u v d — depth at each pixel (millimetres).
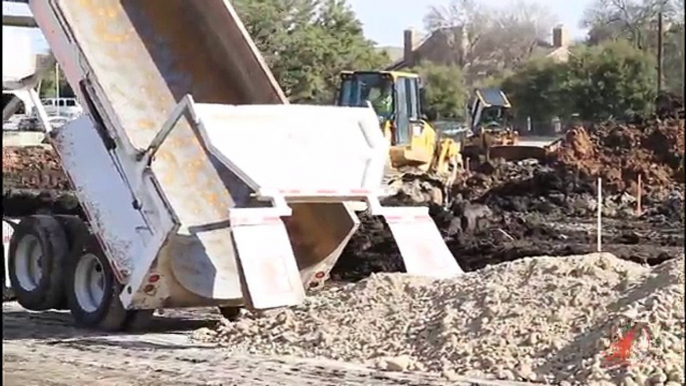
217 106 13148
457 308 12016
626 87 75125
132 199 13375
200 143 13750
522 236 23953
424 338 11641
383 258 19422
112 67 14875
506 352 10984
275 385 10523
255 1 64125
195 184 14008
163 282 13242
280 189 12883
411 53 106688
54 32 14148
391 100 32156
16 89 15305
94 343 12930
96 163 13805
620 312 10930
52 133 14234
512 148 45156
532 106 79688
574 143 41938
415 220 13828
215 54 15375
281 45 64438
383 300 12711
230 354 12062
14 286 15211
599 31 89125
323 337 12047
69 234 14828
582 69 77375
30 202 27562
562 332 11125
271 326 12625
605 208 31234
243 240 12367
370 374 10898
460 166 36906
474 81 100125
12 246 15289
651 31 79562
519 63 99375
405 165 31656
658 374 9891
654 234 25359
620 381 9953
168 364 11609
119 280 13383
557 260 12781
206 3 15352
